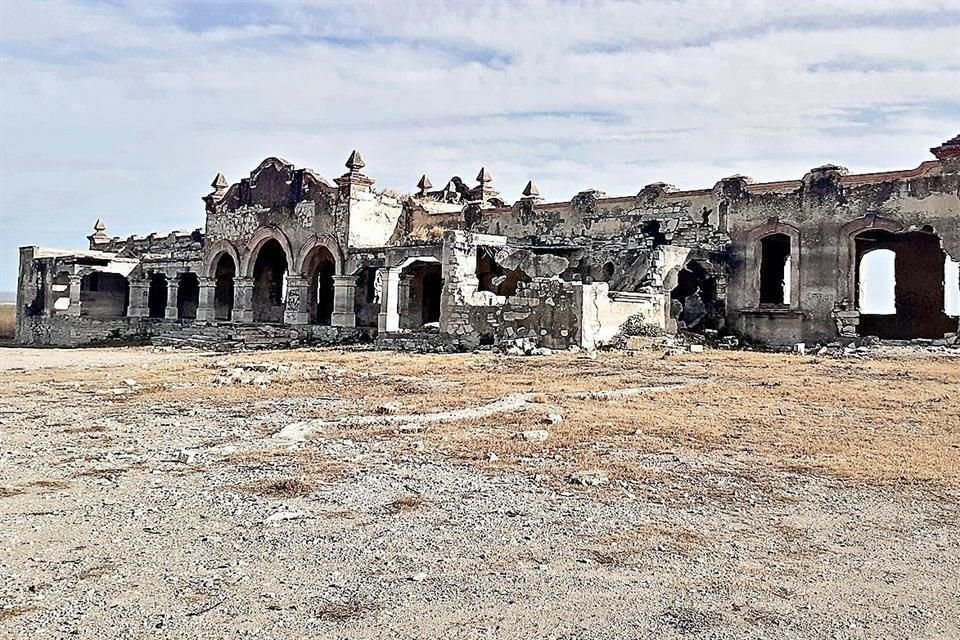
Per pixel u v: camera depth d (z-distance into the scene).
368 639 5.40
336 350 31.89
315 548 7.21
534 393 16.80
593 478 9.66
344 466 10.39
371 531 7.73
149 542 7.31
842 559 7.12
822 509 8.66
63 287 48.94
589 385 18.14
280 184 42.38
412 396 16.88
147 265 48.69
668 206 35.66
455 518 8.18
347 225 39.03
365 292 41.00
